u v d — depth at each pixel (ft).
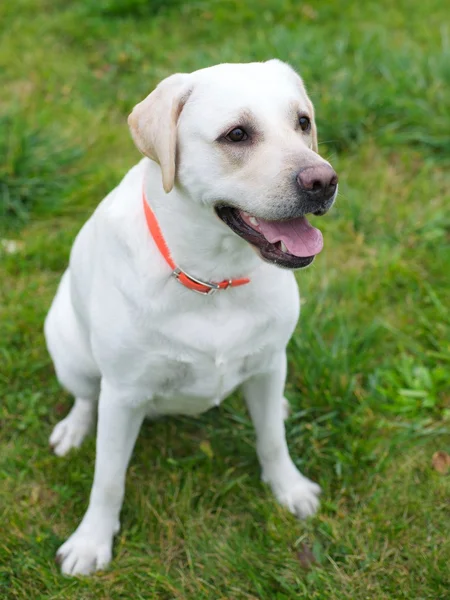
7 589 4.32
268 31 8.18
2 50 8.06
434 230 6.01
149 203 3.91
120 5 8.52
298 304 4.21
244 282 3.97
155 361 4.05
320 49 7.45
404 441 4.86
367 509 4.55
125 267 3.95
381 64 7.40
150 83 7.63
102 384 4.25
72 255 4.47
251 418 4.78
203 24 8.41
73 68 7.86
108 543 4.46
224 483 4.74
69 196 6.35
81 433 4.94
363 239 6.02
